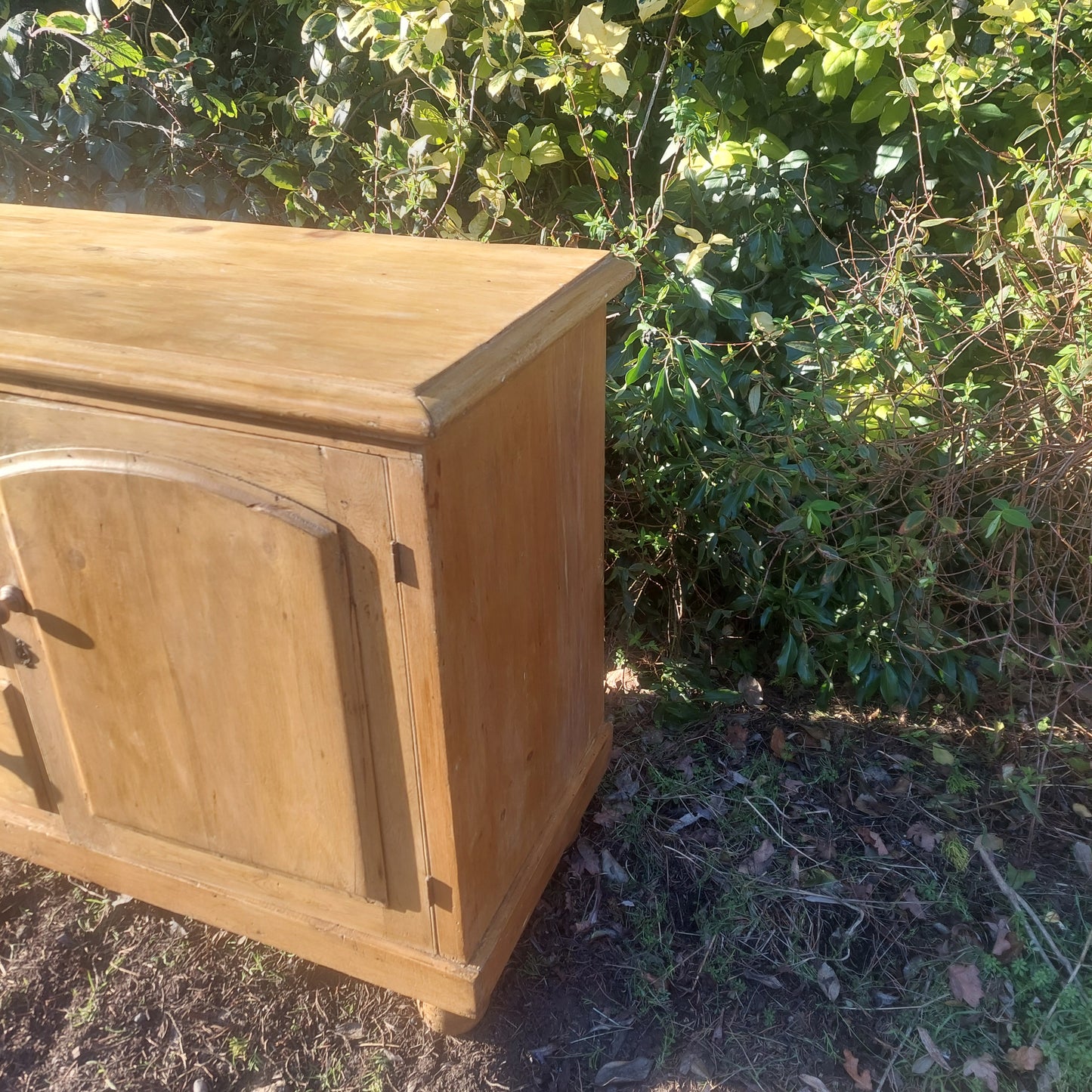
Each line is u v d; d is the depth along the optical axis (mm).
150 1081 1414
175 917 1678
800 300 2369
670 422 2066
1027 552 1996
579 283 1405
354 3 2141
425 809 1221
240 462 1089
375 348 1083
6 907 1683
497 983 1546
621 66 2102
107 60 2297
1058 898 1694
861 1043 1474
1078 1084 1395
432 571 1058
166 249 1617
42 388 1149
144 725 1324
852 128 2355
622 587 2164
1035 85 2197
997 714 2131
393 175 2270
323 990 1557
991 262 1940
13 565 1293
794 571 2172
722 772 2000
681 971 1590
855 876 1752
